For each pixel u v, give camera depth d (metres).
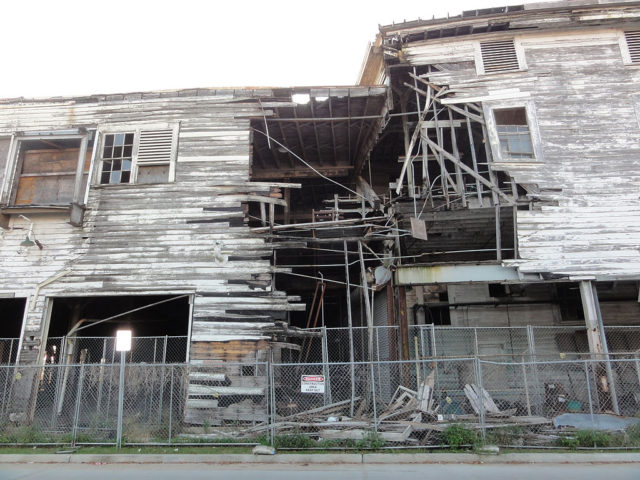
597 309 11.60
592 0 13.62
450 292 14.86
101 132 13.01
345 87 12.38
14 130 13.09
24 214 12.16
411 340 14.00
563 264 11.79
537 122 12.95
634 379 13.32
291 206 18.44
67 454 8.25
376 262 15.10
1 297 11.73
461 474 6.89
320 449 8.33
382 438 8.48
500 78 13.34
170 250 11.93
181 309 16.89
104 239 12.03
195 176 12.52
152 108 13.15
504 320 14.58
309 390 9.16
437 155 12.90
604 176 12.45
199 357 11.09
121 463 7.96
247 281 11.64
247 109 13.01
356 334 16.23
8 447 8.80
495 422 8.96
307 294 17.70
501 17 13.43
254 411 10.59
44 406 11.66
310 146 14.95
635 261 11.80
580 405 11.68
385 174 17.44
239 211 12.22
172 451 8.45
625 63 13.34
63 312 15.02
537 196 12.21
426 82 13.35
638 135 12.76
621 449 8.14
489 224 13.09
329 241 12.57
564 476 6.73
